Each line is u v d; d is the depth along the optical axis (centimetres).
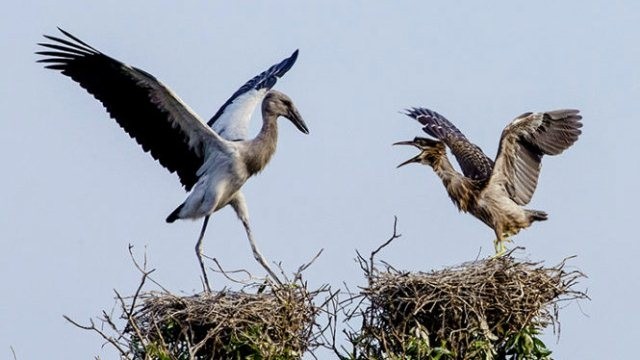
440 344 1354
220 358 1346
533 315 1377
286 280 1370
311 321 1341
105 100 1591
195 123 1623
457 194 1752
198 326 1351
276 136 1697
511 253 1440
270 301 1341
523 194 1727
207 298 1355
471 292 1362
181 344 1352
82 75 1583
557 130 1686
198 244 1659
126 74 1567
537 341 1369
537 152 1706
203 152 1661
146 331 1330
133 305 1228
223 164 1650
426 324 1377
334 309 1343
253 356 1318
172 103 1594
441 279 1364
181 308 1348
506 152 1705
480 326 1353
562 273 1403
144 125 1617
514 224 1736
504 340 1373
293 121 1711
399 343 1341
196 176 1681
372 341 1343
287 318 1333
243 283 1393
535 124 1678
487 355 1345
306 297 1339
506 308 1374
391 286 1359
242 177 1666
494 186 1728
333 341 1338
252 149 1672
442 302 1361
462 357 1355
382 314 1359
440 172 1759
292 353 1333
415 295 1348
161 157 1653
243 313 1335
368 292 1353
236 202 1686
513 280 1378
